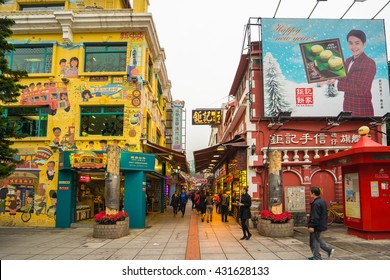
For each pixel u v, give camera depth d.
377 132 15.86
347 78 15.77
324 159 12.39
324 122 15.89
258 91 16.09
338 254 8.55
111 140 15.41
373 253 8.67
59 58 16.20
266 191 15.41
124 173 15.08
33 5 17.67
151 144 16.03
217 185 31.14
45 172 15.38
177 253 9.07
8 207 15.17
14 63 16.47
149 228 14.65
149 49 17.86
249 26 16.31
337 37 16.11
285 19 16.16
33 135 15.92
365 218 10.82
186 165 24.70
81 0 17.39
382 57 16.05
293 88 15.59
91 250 9.58
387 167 10.98
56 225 14.87
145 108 16.48
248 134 15.87
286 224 11.89
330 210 15.02
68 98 15.84
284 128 15.79
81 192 16.70
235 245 10.23
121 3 18.84
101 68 16.34
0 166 9.66
